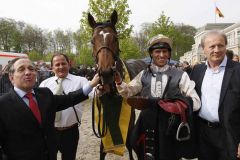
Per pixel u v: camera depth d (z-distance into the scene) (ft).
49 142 7.78
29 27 171.63
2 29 151.84
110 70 10.76
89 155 17.89
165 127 8.64
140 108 8.96
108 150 11.28
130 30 53.98
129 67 14.74
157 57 9.29
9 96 7.60
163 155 8.63
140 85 9.65
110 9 52.85
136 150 9.68
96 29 11.85
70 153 11.45
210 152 9.02
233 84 8.41
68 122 11.10
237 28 129.29
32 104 7.72
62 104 8.78
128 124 11.51
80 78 11.77
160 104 8.51
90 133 22.59
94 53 11.66
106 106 11.25
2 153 7.63
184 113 8.44
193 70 9.55
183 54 202.39
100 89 10.85
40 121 7.66
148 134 9.01
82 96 9.11
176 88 9.04
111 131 11.28
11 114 7.37
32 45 171.63
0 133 7.36
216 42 8.52
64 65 11.34
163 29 86.12
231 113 8.28
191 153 8.99
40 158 7.55
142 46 160.76
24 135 7.40
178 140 8.54
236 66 8.61
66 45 180.14
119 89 9.77
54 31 182.80
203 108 8.82
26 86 7.59
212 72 8.84
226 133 8.29
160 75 9.27
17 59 7.86
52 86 11.57
